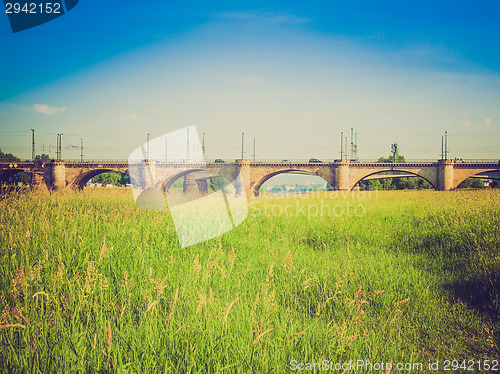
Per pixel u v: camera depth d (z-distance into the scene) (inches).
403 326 187.0
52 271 191.2
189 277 208.2
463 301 224.7
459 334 182.2
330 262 296.5
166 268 222.1
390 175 3395.7
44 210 340.2
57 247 226.8
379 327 180.7
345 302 196.2
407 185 4498.0
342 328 156.0
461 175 2933.1
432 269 293.0
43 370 119.7
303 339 150.2
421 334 180.9
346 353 146.0
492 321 197.3
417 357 153.2
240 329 152.9
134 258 229.5
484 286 237.3
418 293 228.7
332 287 221.9
